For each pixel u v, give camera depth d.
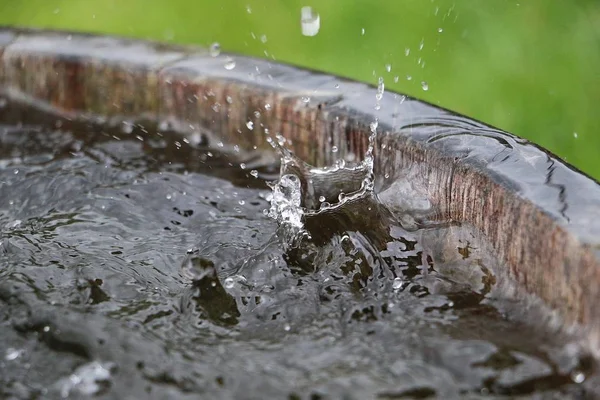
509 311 1.54
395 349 1.46
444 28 4.71
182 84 2.37
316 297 1.67
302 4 5.03
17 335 1.56
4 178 2.27
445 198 1.80
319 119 2.11
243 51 4.73
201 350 1.50
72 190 2.20
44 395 1.39
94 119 2.55
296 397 1.34
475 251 1.70
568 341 1.39
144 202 2.14
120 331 1.56
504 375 1.35
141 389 1.40
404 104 2.07
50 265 1.82
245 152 2.31
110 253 1.88
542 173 1.65
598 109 4.09
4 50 2.60
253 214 2.06
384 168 1.98
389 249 1.79
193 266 1.74
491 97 4.18
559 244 1.44
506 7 4.78
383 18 4.87
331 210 1.94
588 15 4.66
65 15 5.20
